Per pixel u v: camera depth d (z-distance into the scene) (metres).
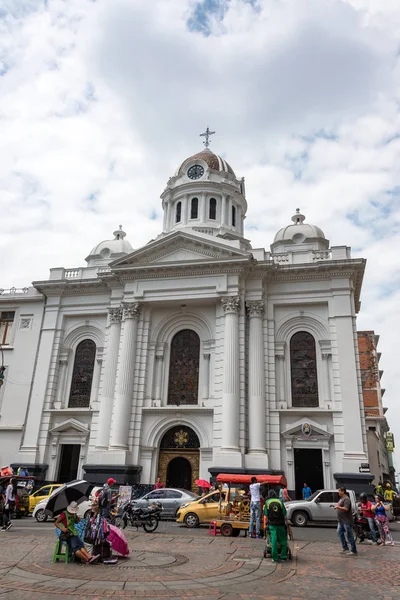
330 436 26.00
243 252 28.58
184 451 27.59
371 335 49.31
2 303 34.59
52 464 29.28
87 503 16.41
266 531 12.41
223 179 40.53
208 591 8.62
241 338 27.98
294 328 29.17
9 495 16.95
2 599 7.68
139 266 30.00
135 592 8.34
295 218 38.19
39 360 31.98
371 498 23.89
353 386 26.41
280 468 25.91
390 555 12.98
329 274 28.98
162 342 30.17
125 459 26.47
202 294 28.91
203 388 28.36
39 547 12.72
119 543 11.43
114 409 27.94
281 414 27.16
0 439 30.86
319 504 19.86
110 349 30.17
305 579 9.80
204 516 18.53
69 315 32.97
